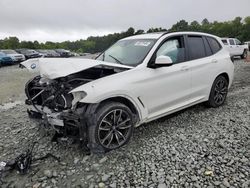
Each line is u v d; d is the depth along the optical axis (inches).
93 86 161.2
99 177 147.5
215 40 258.8
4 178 150.9
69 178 148.2
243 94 314.0
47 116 171.9
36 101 191.8
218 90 254.7
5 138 208.1
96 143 162.1
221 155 164.4
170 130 205.2
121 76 175.3
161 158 163.5
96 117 160.2
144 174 148.0
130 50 208.5
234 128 205.8
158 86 192.9
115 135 171.0
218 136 191.6
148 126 213.9
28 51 1264.8
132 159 163.5
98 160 163.9
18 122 245.9
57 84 170.9
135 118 184.4
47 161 166.1
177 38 220.8
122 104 172.6
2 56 1027.3
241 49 893.2
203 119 226.7
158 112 199.3
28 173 154.6
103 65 172.9
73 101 161.6
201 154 166.4
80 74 181.8
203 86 234.5
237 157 161.5
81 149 177.6
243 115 234.7
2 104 342.6
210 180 139.9
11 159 172.4
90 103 158.9
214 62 242.7
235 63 738.8
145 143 183.8
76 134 163.8
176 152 169.9
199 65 227.0
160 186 137.0
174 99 208.4
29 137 205.0
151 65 191.6
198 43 237.8
